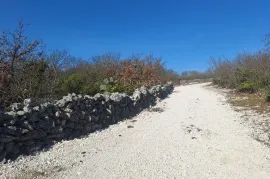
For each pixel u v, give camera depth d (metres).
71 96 7.13
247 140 7.29
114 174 4.96
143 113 11.14
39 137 5.96
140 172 5.10
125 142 6.96
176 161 5.72
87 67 15.77
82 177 4.77
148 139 7.30
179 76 37.50
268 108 11.42
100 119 8.37
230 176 5.02
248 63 19.28
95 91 11.41
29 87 7.79
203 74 40.28
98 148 6.36
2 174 4.62
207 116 10.71
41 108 6.06
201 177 4.95
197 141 7.21
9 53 7.51
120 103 9.69
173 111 11.84
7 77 7.23
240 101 14.14
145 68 17.91
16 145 5.41
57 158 5.54
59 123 6.59
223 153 6.27
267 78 14.90
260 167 5.47
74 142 6.64
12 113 5.43
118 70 16.17
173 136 7.66
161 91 16.59
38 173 4.79
